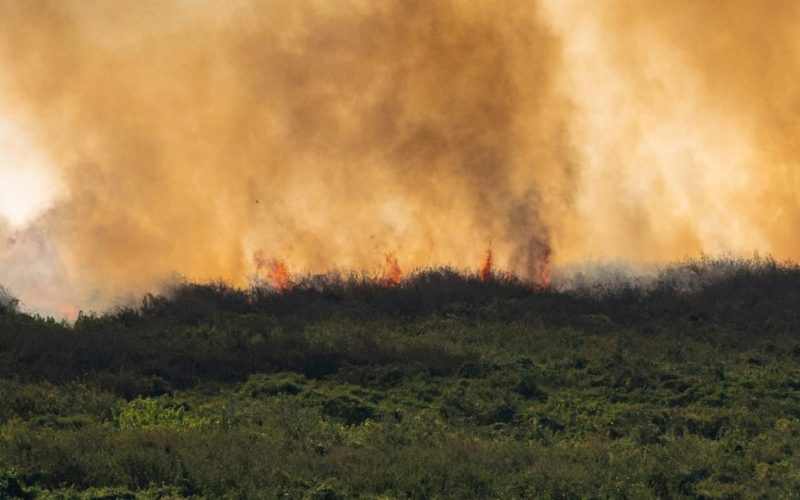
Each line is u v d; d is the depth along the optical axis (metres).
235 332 81.06
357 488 53.97
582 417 68.00
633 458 59.34
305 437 61.00
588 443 62.81
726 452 61.72
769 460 61.22
